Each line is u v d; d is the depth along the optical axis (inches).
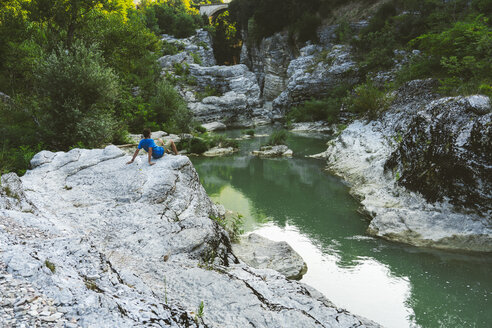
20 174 410.0
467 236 329.1
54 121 555.2
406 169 429.7
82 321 95.0
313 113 1311.5
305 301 167.8
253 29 2121.1
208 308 146.0
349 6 1734.7
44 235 161.5
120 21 1048.2
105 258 144.6
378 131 703.1
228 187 579.8
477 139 332.2
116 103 910.4
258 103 1653.5
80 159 348.5
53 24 850.8
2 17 827.4
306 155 832.9
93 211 242.5
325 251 331.0
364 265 301.6
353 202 479.8
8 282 103.3
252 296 157.9
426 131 401.4
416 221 359.9
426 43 846.5
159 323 106.4
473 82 551.2
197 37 2327.8
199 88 1652.3
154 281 164.4
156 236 212.2
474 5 1015.6
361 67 1229.1
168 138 918.4
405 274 284.4
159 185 285.7
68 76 551.8
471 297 250.8
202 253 203.6
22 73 790.5
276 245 317.1
